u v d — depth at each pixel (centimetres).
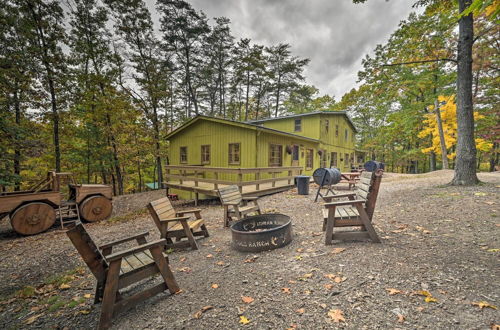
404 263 253
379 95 1134
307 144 1482
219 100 2766
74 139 1495
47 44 1143
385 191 716
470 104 611
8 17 948
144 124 1565
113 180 1720
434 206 467
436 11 704
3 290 335
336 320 177
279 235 345
